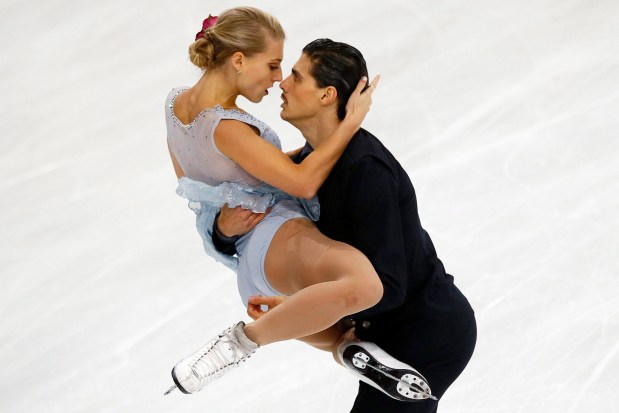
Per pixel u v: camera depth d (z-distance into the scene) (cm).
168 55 1866
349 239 842
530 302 1244
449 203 1444
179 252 1407
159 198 1528
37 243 1449
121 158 1630
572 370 1135
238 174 850
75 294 1339
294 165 815
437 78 1755
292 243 833
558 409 1085
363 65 830
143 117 1723
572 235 1359
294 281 830
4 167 1627
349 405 1124
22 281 1371
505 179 1487
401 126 1630
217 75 845
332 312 764
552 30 1864
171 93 892
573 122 1614
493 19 1898
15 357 1234
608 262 1305
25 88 1811
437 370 866
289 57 1828
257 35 830
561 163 1516
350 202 819
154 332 1258
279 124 1673
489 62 1786
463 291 1270
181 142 864
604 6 1916
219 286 1332
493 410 1094
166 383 1180
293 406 1128
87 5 1997
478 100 1686
